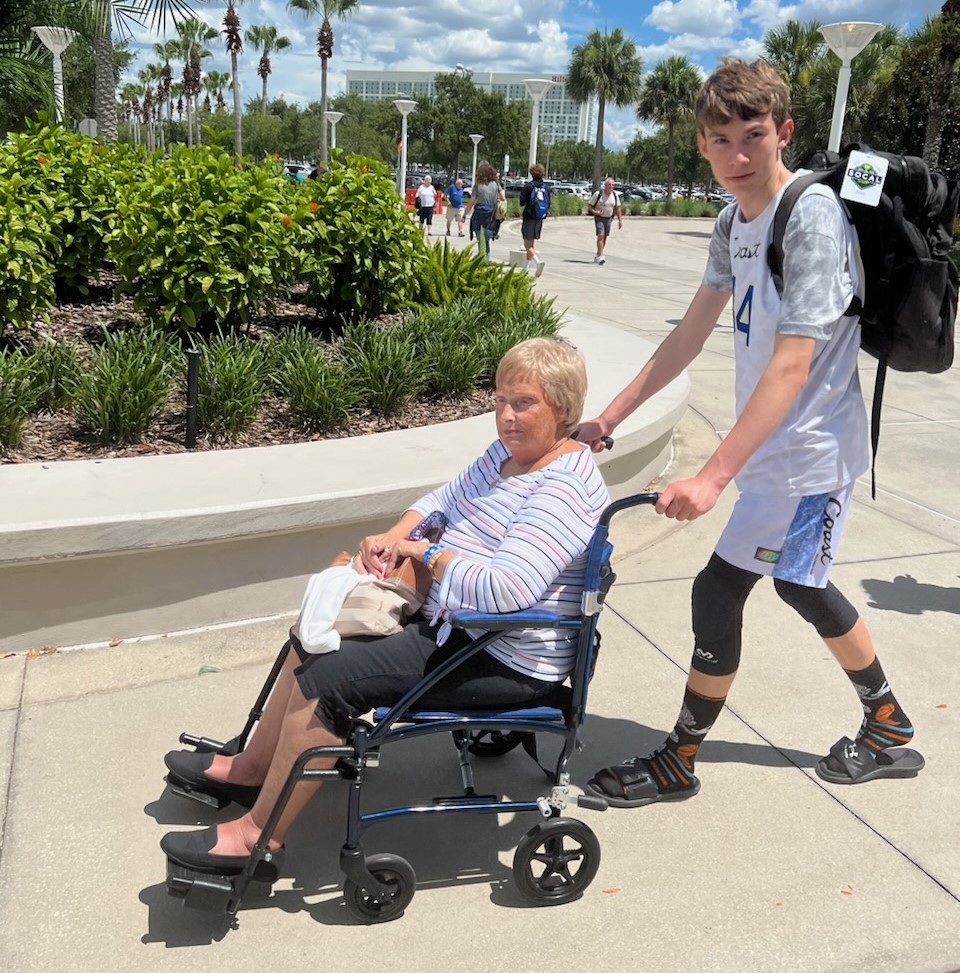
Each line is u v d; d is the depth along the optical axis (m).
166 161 6.12
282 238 5.91
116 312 6.75
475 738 2.99
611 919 2.36
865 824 2.74
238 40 53.91
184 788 2.62
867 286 2.47
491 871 2.54
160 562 3.55
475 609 2.26
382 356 5.45
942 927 2.36
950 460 6.20
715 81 2.32
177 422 4.84
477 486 2.56
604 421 2.83
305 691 2.21
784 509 2.53
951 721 3.25
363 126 82.81
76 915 2.30
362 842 2.62
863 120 29.31
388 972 2.17
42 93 12.87
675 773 2.81
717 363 8.82
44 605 3.44
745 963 2.23
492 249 20.19
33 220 5.37
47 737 3.00
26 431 4.54
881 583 4.31
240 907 2.36
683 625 3.92
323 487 3.86
